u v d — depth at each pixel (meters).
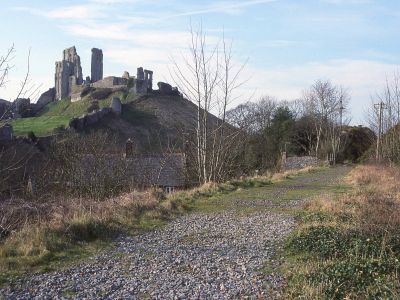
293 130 69.88
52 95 128.38
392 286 7.72
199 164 26.06
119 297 7.40
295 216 15.22
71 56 135.88
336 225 12.05
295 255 10.21
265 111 70.44
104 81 118.94
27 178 22.92
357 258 9.34
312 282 7.94
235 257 10.10
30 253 9.66
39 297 7.29
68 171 29.77
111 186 29.67
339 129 70.31
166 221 14.38
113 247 10.80
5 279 8.09
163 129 41.72
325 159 63.31
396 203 15.40
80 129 74.56
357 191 19.80
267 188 24.56
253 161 50.28
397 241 10.44
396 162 39.22
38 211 12.99
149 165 34.16
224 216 15.48
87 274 8.63
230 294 7.65
